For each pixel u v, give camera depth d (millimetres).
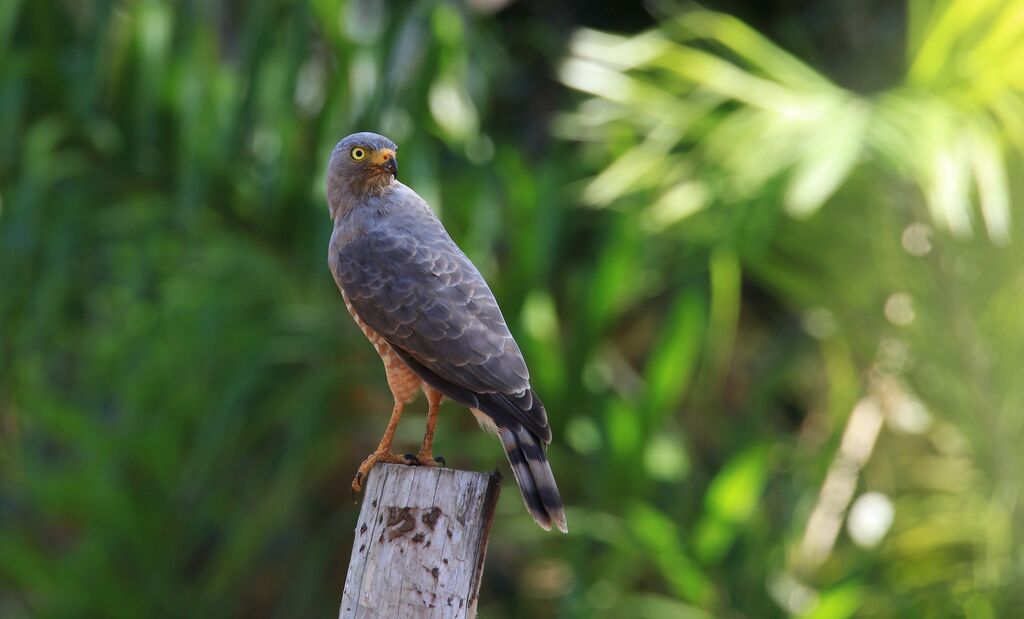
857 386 10953
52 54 10820
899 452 10820
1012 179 9586
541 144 13797
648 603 10000
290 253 10570
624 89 10562
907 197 9742
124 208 10758
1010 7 9227
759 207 9438
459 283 7020
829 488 10648
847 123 9164
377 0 12367
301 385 10508
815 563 10469
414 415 11102
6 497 13320
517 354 6820
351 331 10477
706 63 10383
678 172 10172
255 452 11406
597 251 11172
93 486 10984
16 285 10539
